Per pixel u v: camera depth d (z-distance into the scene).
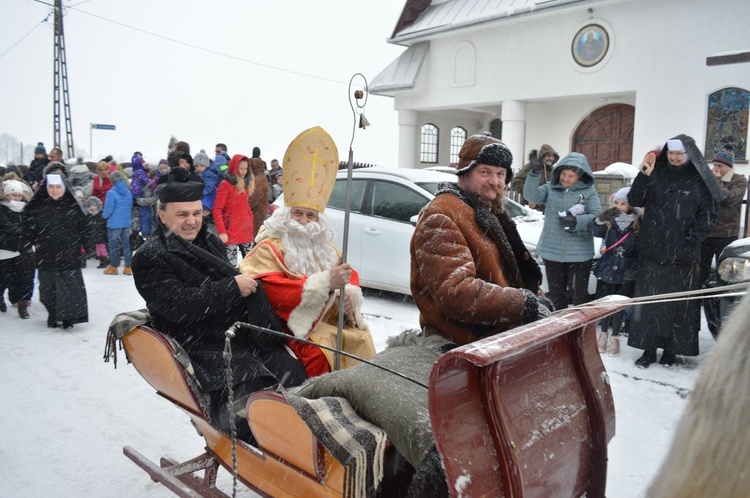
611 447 3.83
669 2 13.23
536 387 2.14
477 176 2.70
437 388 1.76
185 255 3.16
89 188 11.56
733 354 1.15
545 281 6.34
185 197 3.16
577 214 5.75
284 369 3.14
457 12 17.44
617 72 14.21
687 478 1.14
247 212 8.48
